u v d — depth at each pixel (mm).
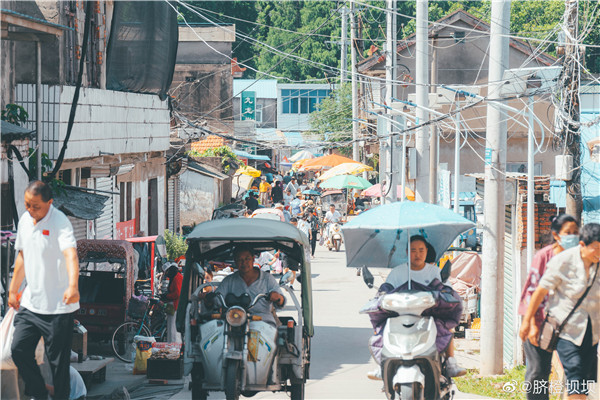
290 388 13828
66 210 20688
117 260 21641
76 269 10180
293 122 112375
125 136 30047
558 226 10258
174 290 20969
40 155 19438
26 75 24375
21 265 10609
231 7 105688
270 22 107750
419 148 34094
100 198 22062
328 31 106250
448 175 32562
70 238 10305
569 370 9891
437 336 11773
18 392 10930
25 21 16422
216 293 13109
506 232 20969
